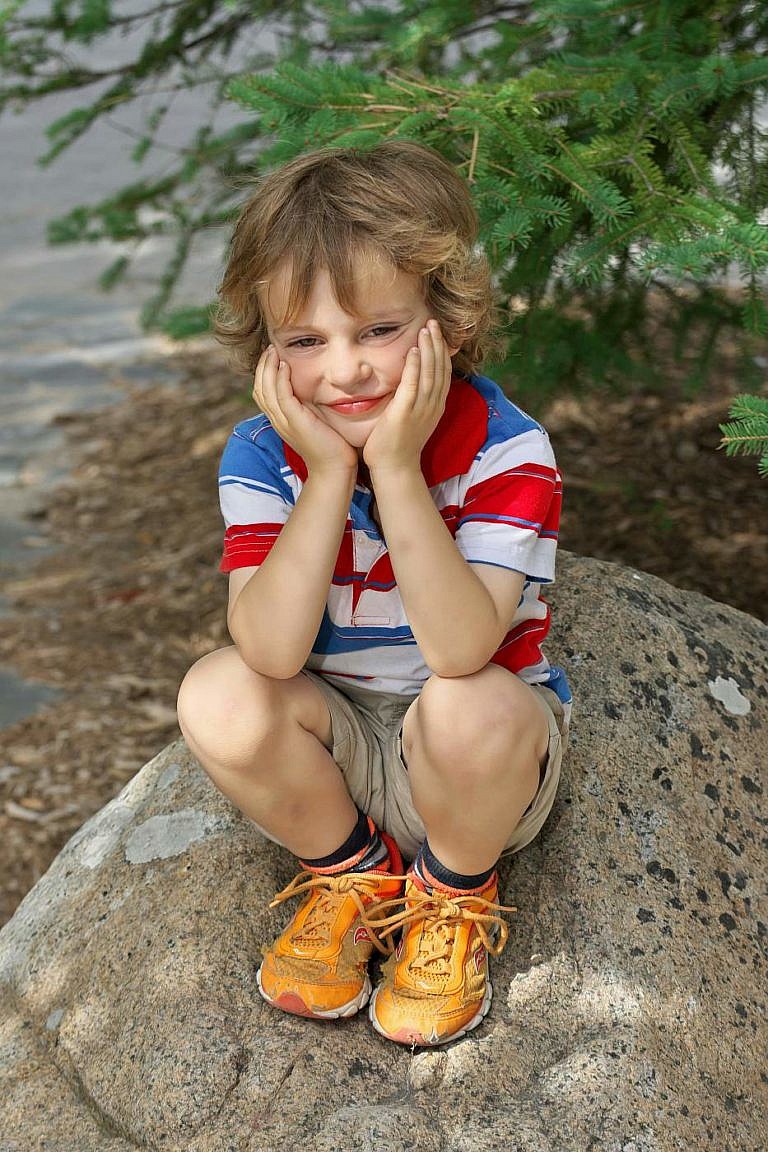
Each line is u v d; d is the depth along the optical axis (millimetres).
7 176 10547
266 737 1858
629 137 2707
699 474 4867
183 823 2246
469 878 1896
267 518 1974
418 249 1757
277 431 1882
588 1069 1845
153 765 2457
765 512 4605
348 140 2531
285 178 1847
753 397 2289
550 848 2092
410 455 1805
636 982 1941
